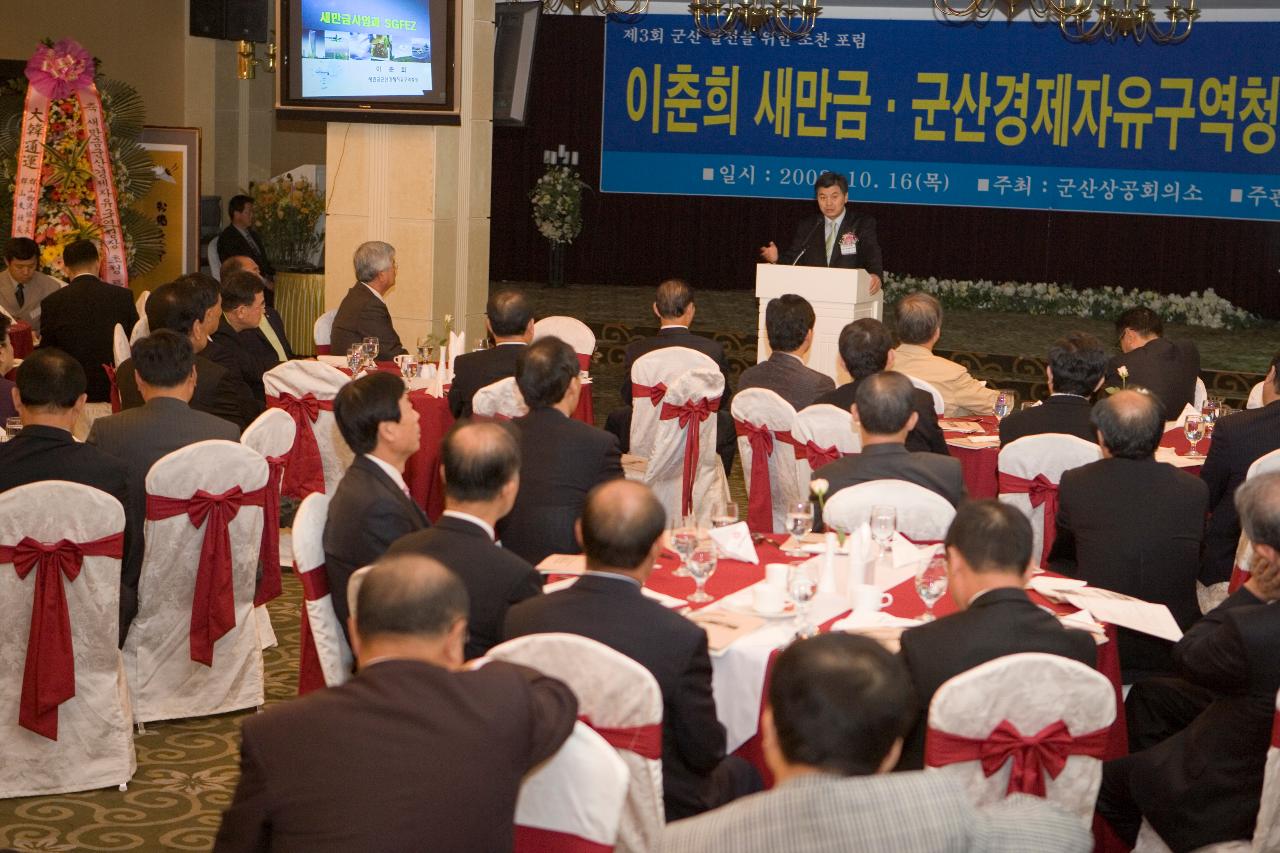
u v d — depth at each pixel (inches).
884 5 552.4
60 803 142.7
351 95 328.2
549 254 625.9
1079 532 146.8
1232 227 536.1
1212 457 177.5
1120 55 534.0
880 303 311.9
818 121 570.3
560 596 103.4
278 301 429.1
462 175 345.7
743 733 116.4
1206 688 110.6
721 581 134.6
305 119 331.9
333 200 342.0
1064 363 182.7
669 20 580.7
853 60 562.3
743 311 536.7
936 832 59.4
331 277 346.3
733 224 597.3
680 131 587.2
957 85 553.6
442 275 343.0
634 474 227.1
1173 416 234.5
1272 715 105.0
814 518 170.4
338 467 218.5
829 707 64.0
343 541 128.3
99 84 374.9
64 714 143.1
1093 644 104.1
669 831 62.1
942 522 141.6
